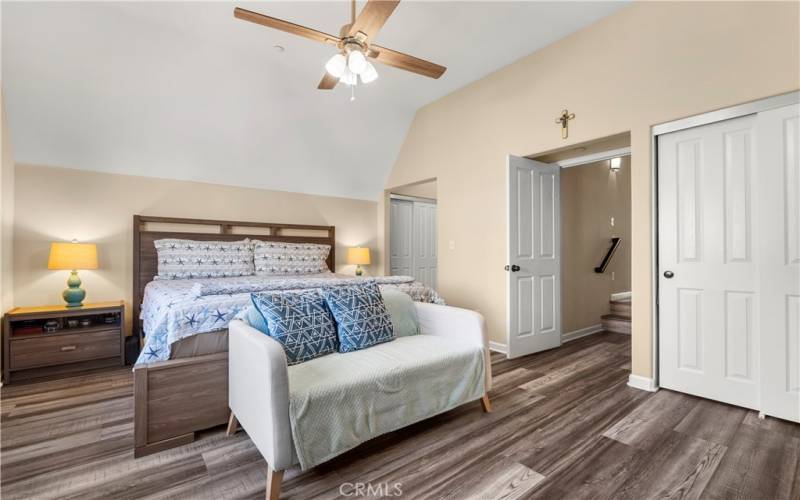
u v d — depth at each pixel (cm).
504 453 179
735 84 226
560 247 398
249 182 445
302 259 435
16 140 313
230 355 193
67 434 198
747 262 227
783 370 212
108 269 359
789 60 207
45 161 333
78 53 284
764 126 218
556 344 381
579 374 296
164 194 393
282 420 143
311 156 456
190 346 194
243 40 302
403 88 407
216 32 291
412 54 335
